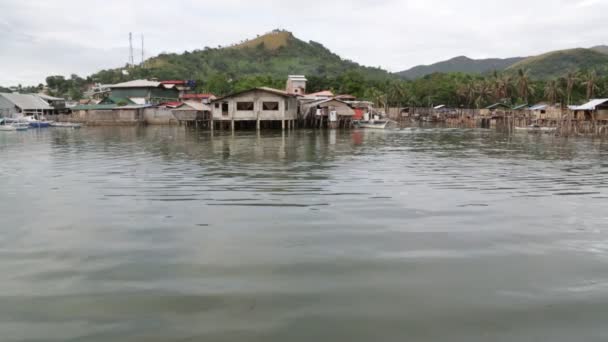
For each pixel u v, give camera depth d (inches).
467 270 278.8
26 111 2792.8
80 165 810.2
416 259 298.0
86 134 1846.7
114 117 2701.8
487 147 1200.8
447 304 231.5
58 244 335.0
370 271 276.2
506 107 2928.2
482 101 3316.9
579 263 292.8
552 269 281.6
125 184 595.5
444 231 365.4
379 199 491.2
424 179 634.8
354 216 413.4
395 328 207.2
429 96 3636.8
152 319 214.4
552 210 445.4
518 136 1695.4
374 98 3444.9
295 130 2020.2
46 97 3154.5
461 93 3449.8
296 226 378.3
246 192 531.8
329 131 1947.6
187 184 589.3
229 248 321.7
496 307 228.1
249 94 1935.3
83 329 205.5
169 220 402.0
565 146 1246.9
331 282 259.1
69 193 537.6
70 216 421.7
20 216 423.5
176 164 803.4
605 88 2827.3
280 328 206.2
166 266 285.1
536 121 2294.5
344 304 231.0
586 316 218.2
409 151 1067.9
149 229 373.4
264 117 1942.7
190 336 198.5
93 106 2738.7
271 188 557.6
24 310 225.0
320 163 813.9
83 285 255.3
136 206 461.1
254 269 279.4
